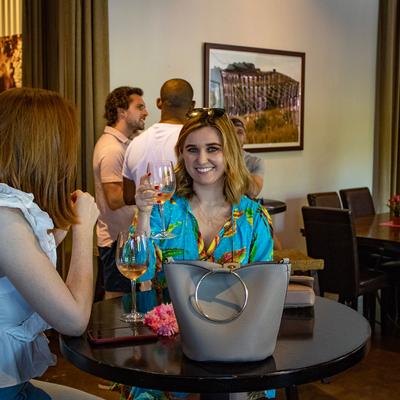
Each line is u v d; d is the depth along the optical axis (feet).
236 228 6.52
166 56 16.11
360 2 20.98
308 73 19.72
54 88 13.70
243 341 4.62
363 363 12.57
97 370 4.73
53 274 4.97
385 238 13.17
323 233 13.21
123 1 15.19
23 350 5.26
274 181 19.15
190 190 6.68
